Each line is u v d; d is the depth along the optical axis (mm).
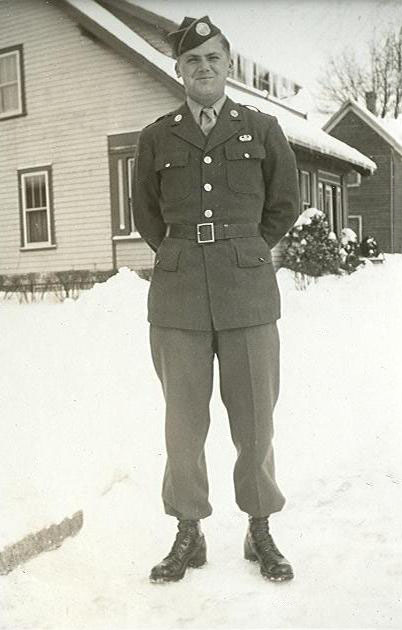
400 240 27812
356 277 14828
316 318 9023
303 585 2385
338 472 3535
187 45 2383
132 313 8531
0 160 15406
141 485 3266
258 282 2484
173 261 2492
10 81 15141
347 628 2102
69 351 6555
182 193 2482
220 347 2512
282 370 5895
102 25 13172
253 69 19422
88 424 4020
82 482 3057
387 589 2332
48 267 15055
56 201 14820
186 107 2537
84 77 14219
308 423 4367
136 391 4938
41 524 2561
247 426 2514
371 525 2857
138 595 2342
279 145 2514
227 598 2309
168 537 2834
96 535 2740
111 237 14258
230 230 2471
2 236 15594
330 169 18891
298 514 3006
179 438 2518
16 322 8617
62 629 2121
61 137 14648
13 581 2348
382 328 8531
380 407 4844
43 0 14320
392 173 27125
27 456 3334
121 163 14062
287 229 2627
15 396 4762
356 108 27172
